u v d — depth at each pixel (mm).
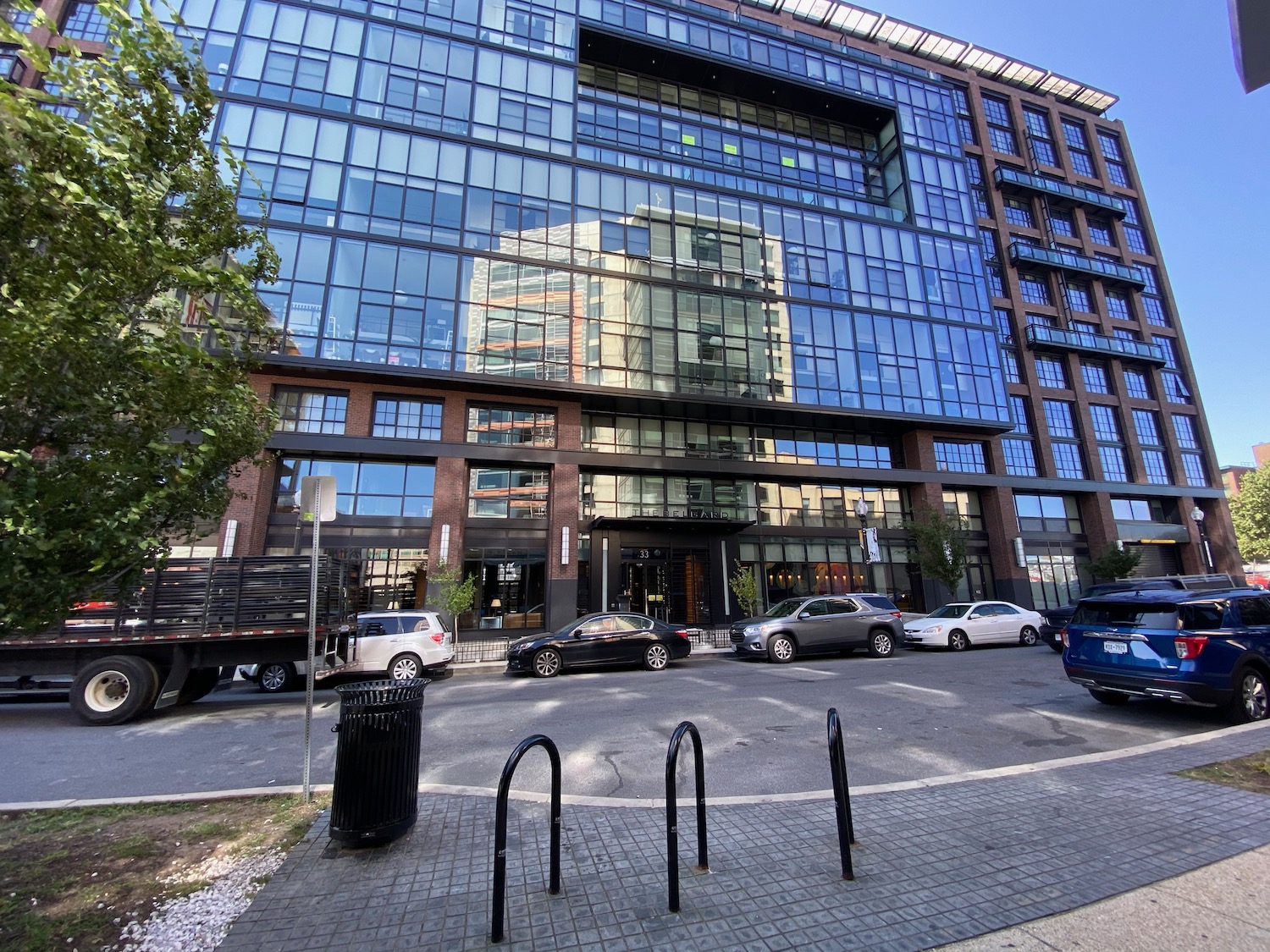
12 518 2928
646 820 4609
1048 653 15727
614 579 22359
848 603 16234
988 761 6258
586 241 23547
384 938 3090
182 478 3709
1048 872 3615
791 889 3488
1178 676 7363
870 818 4508
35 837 4445
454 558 20109
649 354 23391
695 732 3846
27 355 2949
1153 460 35719
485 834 4426
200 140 4320
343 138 21516
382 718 4320
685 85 29156
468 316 21422
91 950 2984
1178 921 3059
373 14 23219
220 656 10180
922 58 37750
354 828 4145
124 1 3795
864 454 27266
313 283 20047
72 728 8977
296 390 20031
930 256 28984
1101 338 35406
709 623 23125
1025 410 33375
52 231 3164
